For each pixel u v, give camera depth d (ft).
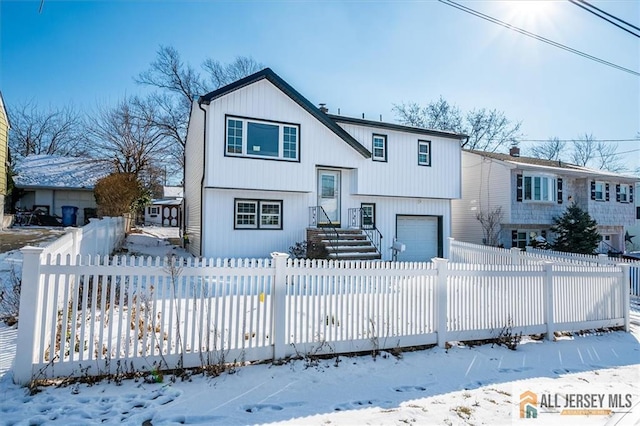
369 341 17.80
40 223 79.77
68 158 97.09
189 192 58.49
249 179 45.50
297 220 50.60
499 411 12.98
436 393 14.30
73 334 13.41
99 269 13.78
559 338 22.95
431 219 62.90
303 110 49.19
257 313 15.87
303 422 11.60
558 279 23.45
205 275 15.11
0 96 53.31
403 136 58.59
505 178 67.72
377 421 11.87
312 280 17.01
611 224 80.07
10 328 18.29
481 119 119.96
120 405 12.12
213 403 12.57
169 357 14.55
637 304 36.78
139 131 92.32
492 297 21.12
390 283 18.52
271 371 15.21
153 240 63.10
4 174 57.72
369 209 57.11
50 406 11.76
